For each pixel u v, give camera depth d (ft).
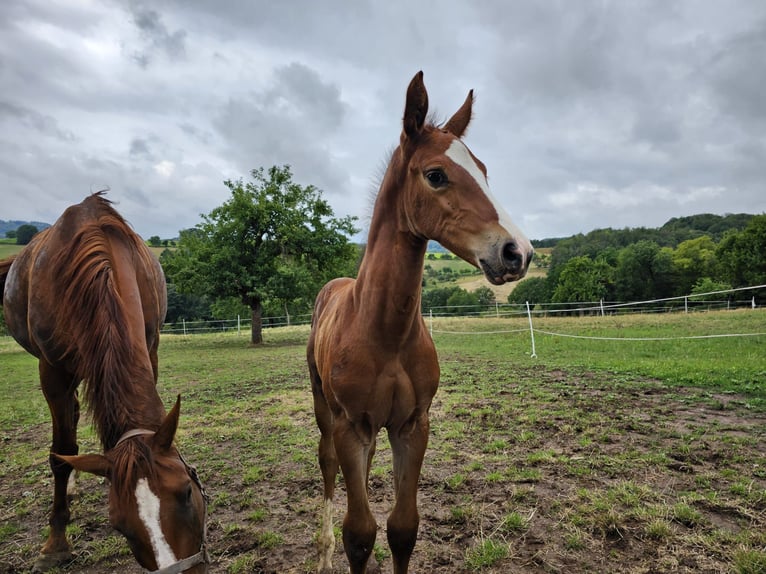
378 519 11.24
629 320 67.62
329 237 73.41
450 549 9.67
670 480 12.09
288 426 19.99
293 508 12.06
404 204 7.19
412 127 7.04
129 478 5.78
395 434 7.94
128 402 6.99
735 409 18.39
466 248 6.39
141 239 12.12
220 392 28.94
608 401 20.61
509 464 13.92
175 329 106.73
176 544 5.77
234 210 68.69
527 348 43.73
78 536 11.16
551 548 9.39
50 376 10.26
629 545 9.27
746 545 8.86
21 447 19.11
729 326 51.93
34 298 10.02
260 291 64.75
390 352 7.42
